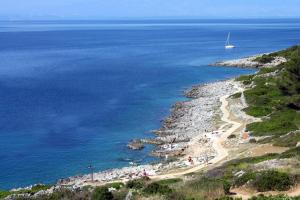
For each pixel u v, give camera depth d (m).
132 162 74.38
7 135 91.00
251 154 63.84
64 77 165.38
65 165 74.00
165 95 129.75
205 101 116.50
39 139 88.25
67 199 35.88
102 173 68.62
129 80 156.00
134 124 98.94
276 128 79.75
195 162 68.25
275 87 115.94
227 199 30.39
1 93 134.88
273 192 32.97
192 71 174.75
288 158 45.94
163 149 80.38
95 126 97.56
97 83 151.38
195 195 32.81
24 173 70.69
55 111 111.81
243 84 134.38
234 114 99.81
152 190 34.28
